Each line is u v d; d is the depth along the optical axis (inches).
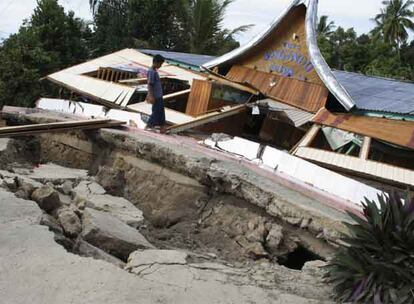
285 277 243.9
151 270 219.1
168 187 402.9
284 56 544.1
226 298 200.8
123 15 1058.1
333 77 484.7
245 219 339.9
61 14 906.7
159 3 1023.6
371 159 422.0
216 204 366.3
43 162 528.4
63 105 644.1
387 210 217.8
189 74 668.1
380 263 203.5
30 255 213.6
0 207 268.1
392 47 1871.3
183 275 217.9
